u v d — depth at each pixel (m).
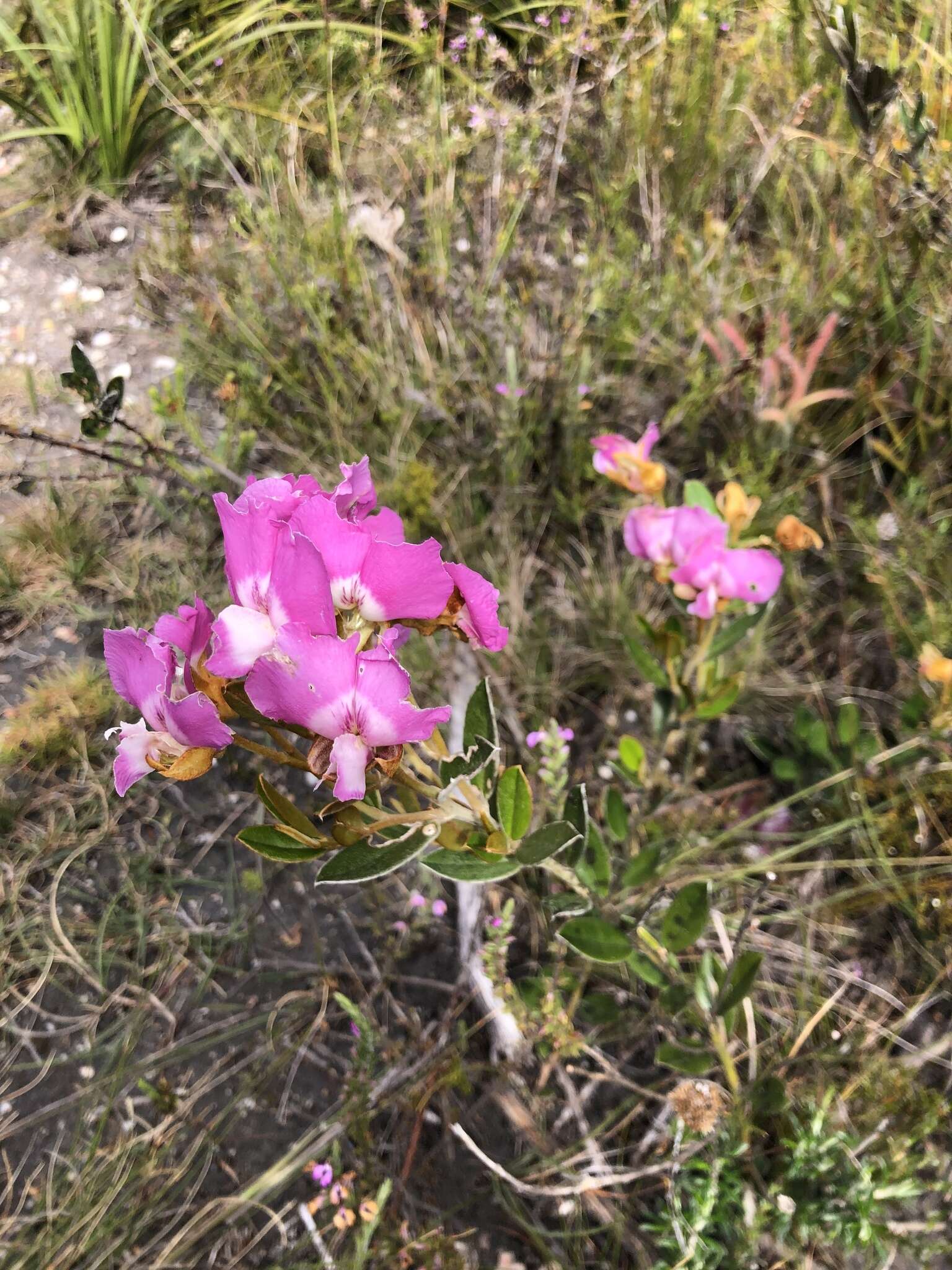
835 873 0.28
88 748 0.30
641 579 0.33
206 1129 0.24
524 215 0.41
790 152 0.41
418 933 0.27
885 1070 0.24
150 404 0.39
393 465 0.34
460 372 0.36
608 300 0.38
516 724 0.29
